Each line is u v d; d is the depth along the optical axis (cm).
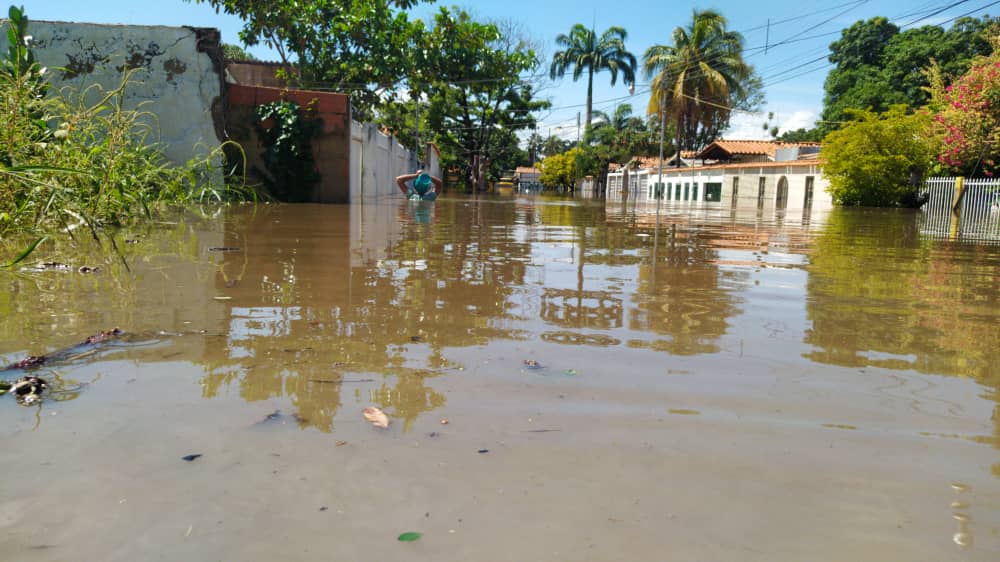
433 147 4147
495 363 206
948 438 154
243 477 126
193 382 180
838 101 4041
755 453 144
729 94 3775
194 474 127
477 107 3981
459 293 325
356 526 111
